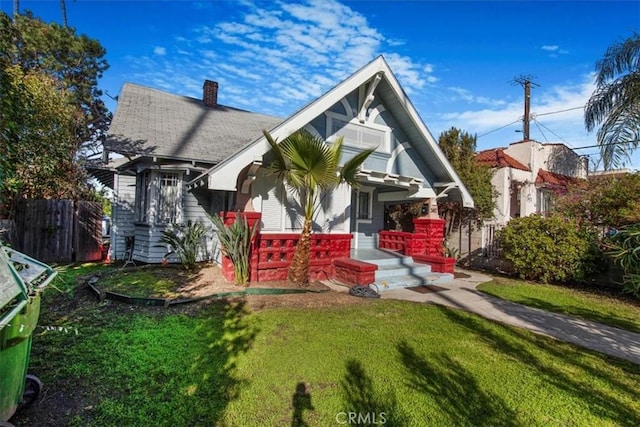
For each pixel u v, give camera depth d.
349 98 9.29
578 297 7.86
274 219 9.06
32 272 2.97
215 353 4.02
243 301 6.27
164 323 4.98
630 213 8.16
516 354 4.32
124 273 8.20
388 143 10.05
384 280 8.57
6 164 4.95
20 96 5.26
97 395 3.08
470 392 3.34
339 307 6.09
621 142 6.95
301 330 4.83
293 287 7.21
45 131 7.93
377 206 12.93
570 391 3.43
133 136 9.91
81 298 6.20
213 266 9.42
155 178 9.95
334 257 8.88
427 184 11.02
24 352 2.61
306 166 6.99
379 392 3.28
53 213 10.54
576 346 4.70
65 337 4.36
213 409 2.92
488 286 8.82
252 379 3.45
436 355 4.17
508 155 15.91
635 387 3.54
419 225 11.43
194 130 11.46
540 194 15.09
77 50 18.41
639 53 6.91
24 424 2.63
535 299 7.59
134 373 3.49
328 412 2.95
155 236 9.91
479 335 4.95
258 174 8.70
